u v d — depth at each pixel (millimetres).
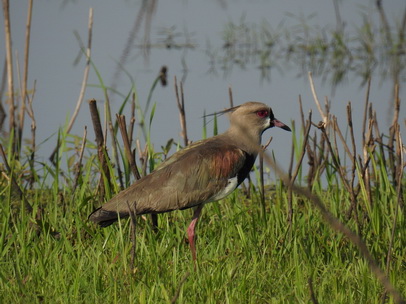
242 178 12406
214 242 11844
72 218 12539
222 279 10367
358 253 11562
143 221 12867
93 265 10602
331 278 10445
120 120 12781
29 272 10531
